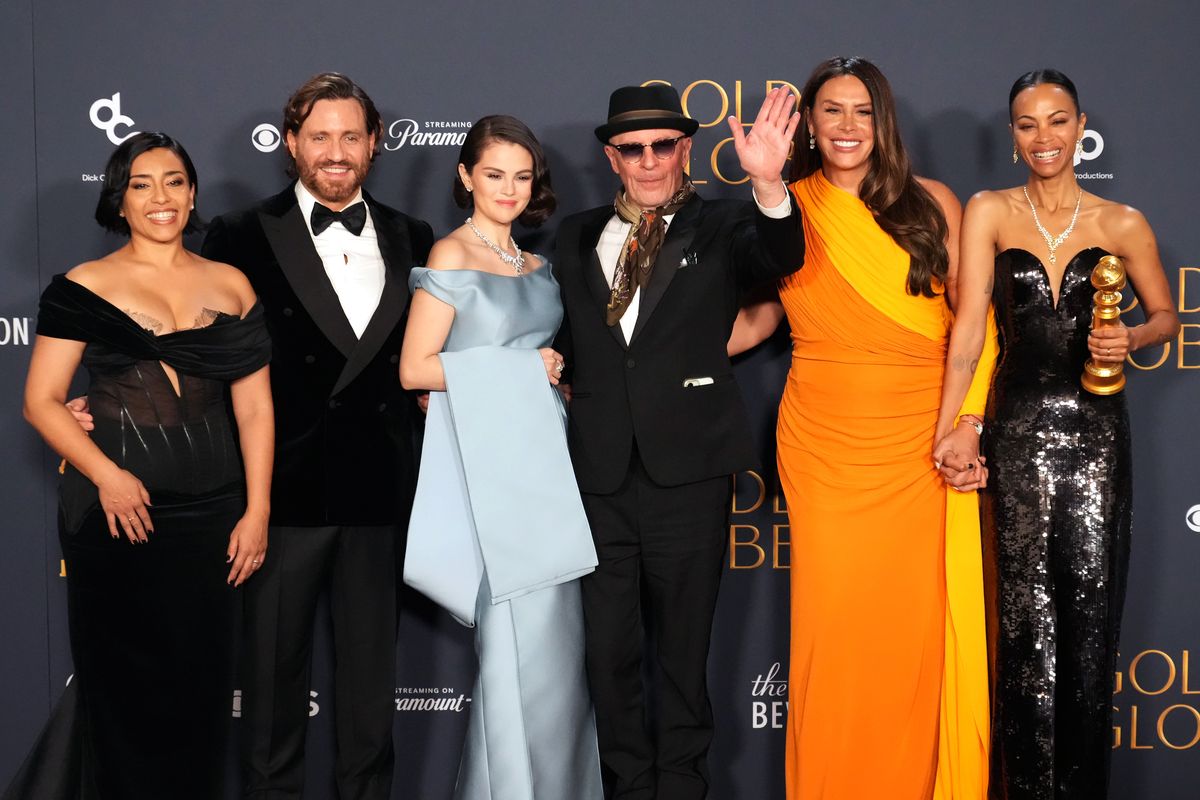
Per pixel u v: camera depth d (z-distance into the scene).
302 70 2.80
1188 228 2.87
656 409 2.37
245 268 2.45
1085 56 2.83
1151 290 2.41
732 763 2.91
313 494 2.46
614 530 2.43
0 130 2.79
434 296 2.31
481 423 2.31
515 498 2.32
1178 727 2.91
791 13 2.81
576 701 2.44
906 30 2.82
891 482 2.42
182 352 2.25
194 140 2.80
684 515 2.40
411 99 2.82
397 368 2.51
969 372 2.42
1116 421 2.39
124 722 2.33
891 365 2.42
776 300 2.62
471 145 2.35
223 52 2.79
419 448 2.83
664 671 2.48
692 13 2.81
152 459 2.25
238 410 2.41
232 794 2.86
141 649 2.31
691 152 2.84
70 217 2.80
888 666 2.45
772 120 2.15
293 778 2.54
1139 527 2.90
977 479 2.42
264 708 2.50
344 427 2.46
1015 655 2.46
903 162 2.37
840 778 2.48
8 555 2.83
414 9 2.80
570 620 2.43
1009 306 2.43
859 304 2.38
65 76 2.78
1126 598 2.90
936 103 2.84
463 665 2.88
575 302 2.44
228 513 2.37
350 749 2.56
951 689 2.54
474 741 2.44
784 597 2.91
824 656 2.46
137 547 2.28
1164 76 2.84
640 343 2.37
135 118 2.79
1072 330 2.38
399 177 2.84
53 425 2.21
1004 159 2.85
